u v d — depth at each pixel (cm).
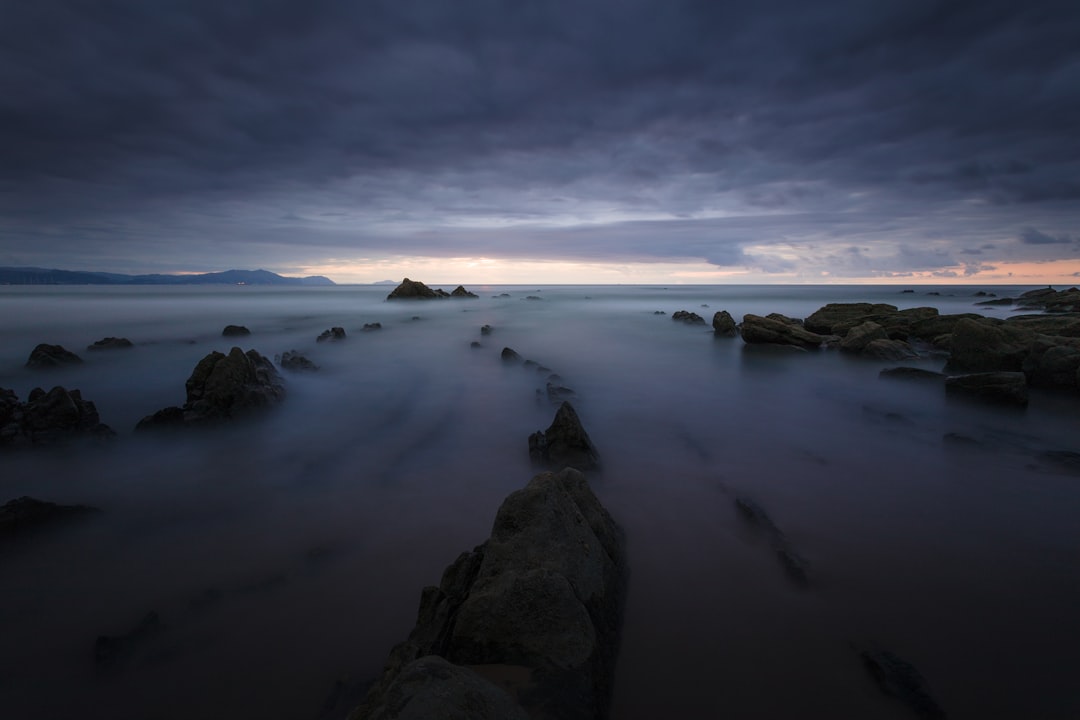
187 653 535
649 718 430
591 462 988
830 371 2050
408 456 1084
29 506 769
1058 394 1584
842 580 621
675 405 1506
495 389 1700
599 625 497
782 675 475
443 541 748
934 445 1133
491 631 437
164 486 941
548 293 12050
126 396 1619
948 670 480
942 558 671
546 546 524
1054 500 845
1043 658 495
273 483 952
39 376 1875
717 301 7788
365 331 3294
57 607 605
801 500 845
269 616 589
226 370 1355
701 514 798
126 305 5822
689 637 524
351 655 533
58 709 476
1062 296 5038
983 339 1867
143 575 666
